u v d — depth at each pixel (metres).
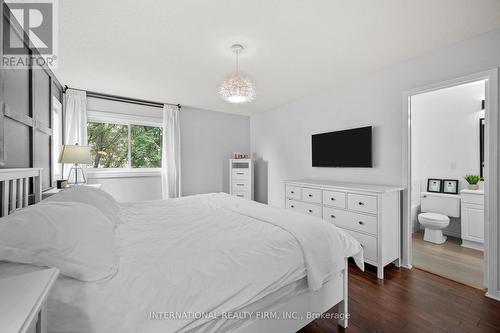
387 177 2.72
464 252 2.88
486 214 1.96
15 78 1.72
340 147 3.22
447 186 3.54
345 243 1.62
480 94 3.27
